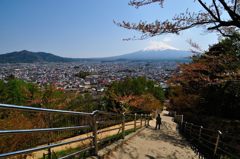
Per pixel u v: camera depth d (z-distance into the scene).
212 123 16.27
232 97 19.77
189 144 13.48
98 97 28.08
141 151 8.91
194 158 9.56
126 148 8.88
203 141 13.02
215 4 7.69
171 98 39.50
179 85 28.06
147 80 50.91
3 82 19.20
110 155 7.30
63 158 5.12
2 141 5.61
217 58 11.92
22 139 6.08
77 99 21.25
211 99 21.75
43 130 4.11
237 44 13.11
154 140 12.76
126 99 30.28
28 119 7.54
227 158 8.86
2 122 6.61
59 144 4.80
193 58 17.36
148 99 37.31
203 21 8.08
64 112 4.66
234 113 19.83
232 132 12.58
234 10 7.67
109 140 8.88
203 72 15.80
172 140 14.39
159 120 21.72
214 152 9.59
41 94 19.30
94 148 6.63
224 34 9.43
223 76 11.23
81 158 6.06
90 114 6.18
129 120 26.20
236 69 10.62
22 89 19.05
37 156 7.58
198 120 21.84
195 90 23.53
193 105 26.05
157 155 8.76
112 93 30.22
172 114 51.12
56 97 19.58
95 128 6.59
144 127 20.95
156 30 8.16
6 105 3.20
